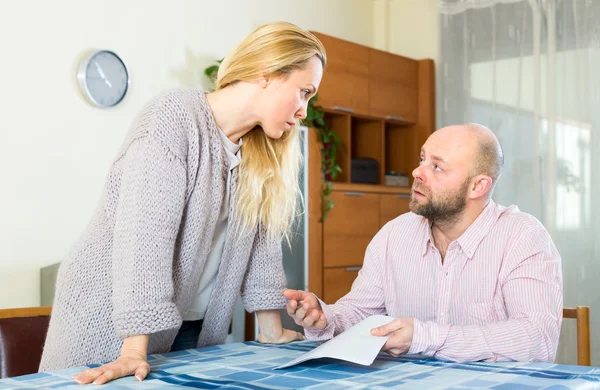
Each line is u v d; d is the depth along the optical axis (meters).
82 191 3.36
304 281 4.04
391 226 1.72
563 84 4.34
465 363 1.24
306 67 1.39
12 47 3.10
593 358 4.13
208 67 3.97
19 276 3.11
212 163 1.37
